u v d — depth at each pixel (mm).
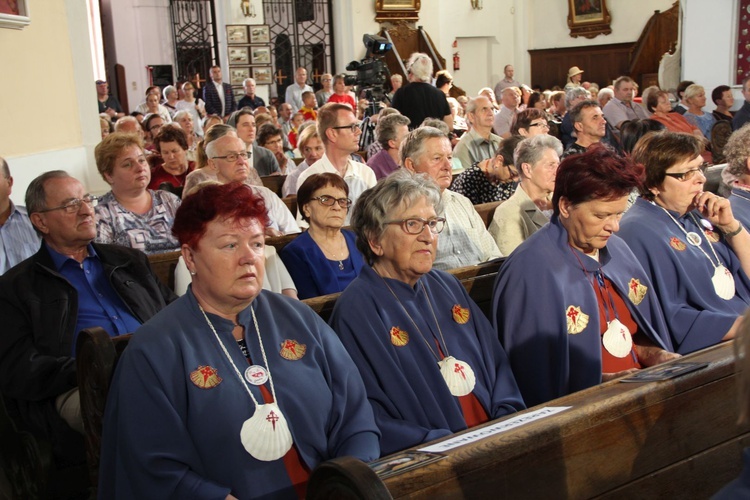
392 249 2521
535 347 2711
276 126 7730
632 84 9516
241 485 2020
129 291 3148
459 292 2719
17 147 5270
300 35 18625
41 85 5664
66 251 3088
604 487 1844
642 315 2918
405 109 8086
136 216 4090
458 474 1594
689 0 11469
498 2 20312
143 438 1979
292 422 2104
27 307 2906
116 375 2076
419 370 2443
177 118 9172
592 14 19594
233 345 2131
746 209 3596
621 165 2660
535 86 20828
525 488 1702
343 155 5285
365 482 1429
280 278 3531
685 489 2008
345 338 2439
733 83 11094
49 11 5824
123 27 18188
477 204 5023
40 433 2889
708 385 2016
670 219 3262
